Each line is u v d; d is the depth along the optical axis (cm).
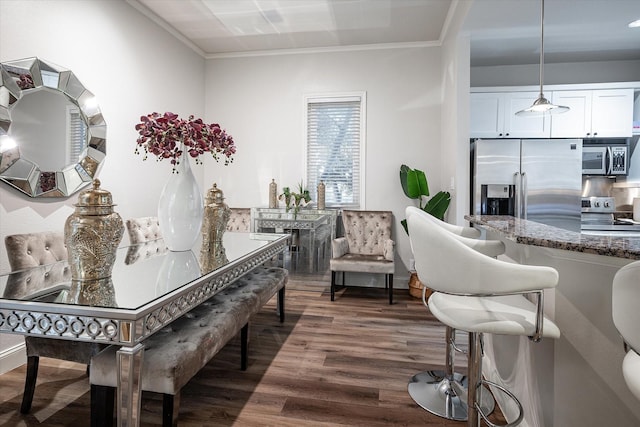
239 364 220
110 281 148
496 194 338
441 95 396
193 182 215
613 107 354
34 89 231
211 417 167
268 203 440
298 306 336
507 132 369
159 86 362
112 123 301
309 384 197
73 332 118
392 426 162
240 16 351
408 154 407
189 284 144
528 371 149
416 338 262
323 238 391
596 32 310
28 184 227
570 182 331
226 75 446
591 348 119
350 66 418
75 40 262
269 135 439
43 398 182
